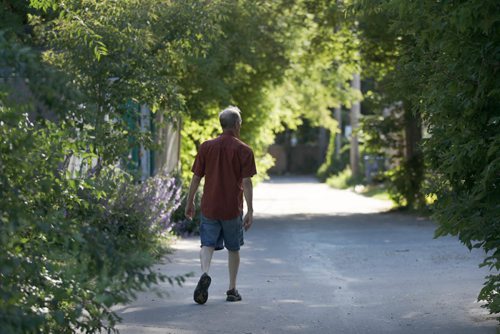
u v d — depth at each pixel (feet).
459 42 38.47
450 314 48.80
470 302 52.24
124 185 67.10
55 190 32.14
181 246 86.74
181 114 62.85
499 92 37.60
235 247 52.95
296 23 133.90
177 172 111.24
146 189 77.05
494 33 37.93
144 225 67.26
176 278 28.96
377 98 143.02
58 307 31.27
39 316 26.09
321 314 49.34
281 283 61.52
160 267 68.54
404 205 146.61
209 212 52.42
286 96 189.37
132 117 61.36
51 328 30.96
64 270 31.17
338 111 335.67
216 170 52.49
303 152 427.74
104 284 28.14
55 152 32.58
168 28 62.85
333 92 198.29
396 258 76.64
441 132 43.14
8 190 28.40
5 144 28.68
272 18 125.29
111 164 55.26
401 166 143.54
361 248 85.92
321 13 136.46
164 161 118.21
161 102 61.00
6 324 24.73
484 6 35.53
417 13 40.14
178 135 134.00
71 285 31.53
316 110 238.89
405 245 87.51
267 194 225.35
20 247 30.01
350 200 190.08
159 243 74.69
